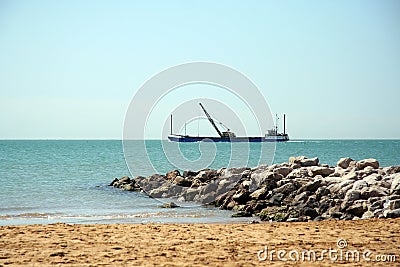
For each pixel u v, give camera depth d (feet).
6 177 167.43
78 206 103.91
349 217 82.84
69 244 56.08
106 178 171.63
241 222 82.58
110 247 54.60
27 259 49.01
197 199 110.42
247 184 109.40
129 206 103.81
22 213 93.61
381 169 110.73
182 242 57.47
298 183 101.96
